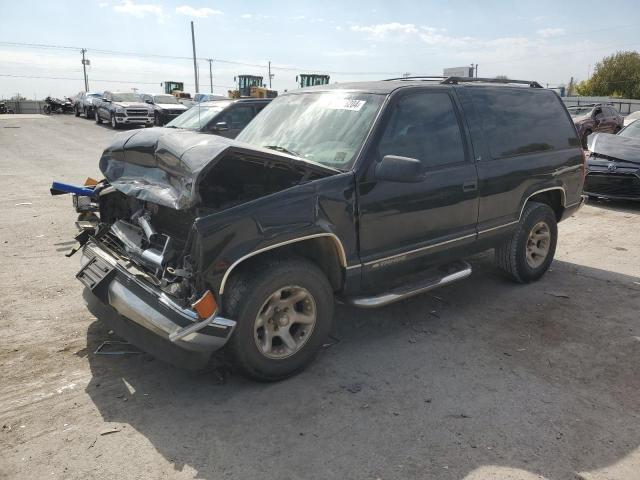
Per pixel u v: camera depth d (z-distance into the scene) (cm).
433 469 277
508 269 543
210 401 339
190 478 271
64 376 366
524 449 294
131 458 285
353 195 372
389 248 402
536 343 426
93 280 380
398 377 370
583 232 799
